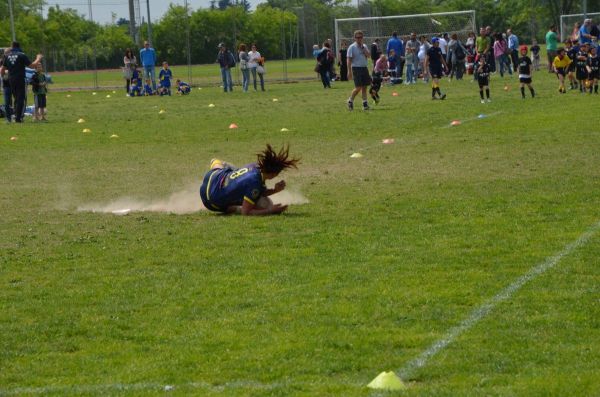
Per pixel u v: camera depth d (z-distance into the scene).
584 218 16.75
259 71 64.00
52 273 14.09
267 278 13.37
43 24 91.50
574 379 9.09
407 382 9.27
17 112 43.25
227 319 11.49
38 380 9.67
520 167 23.33
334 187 21.53
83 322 11.59
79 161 28.19
